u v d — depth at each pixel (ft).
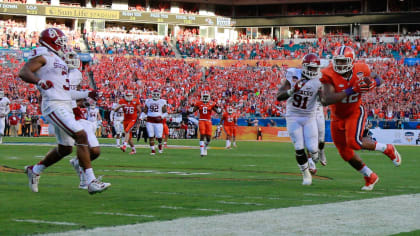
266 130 157.99
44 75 32.68
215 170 55.52
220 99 186.19
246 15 247.91
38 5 215.92
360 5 233.76
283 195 34.32
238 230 22.09
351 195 34.63
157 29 235.20
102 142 124.98
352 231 22.29
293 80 40.75
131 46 218.38
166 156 79.36
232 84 196.13
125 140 85.56
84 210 27.58
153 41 226.99
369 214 26.58
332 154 89.30
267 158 76.28
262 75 199.31
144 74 197.77
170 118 162.91
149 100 83.92
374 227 23.22
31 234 21.16
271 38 239.71
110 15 225.76
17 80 178.40
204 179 45.21
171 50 221.46
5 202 30.27
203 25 238.27
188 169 56.59
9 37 206.28
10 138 137.59
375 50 209.26
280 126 159.22
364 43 216.33
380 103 163.43
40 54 32.37
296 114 41.14
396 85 177.27
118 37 226.58
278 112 168.45
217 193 35.12
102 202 30.53
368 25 227.20
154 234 21.12
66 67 33.58
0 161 63.57
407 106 161.48
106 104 167.84
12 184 39.52
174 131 162.20
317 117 58.65
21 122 159.53
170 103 180.86
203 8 245.86
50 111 32.60
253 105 177.47
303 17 234.79
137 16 229.25
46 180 42.60
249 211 27.32
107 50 212.43
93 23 224.94
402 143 137.39
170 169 56.18
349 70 38.04
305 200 31.89
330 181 44.45
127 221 24.30
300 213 26.68
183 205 29.50
